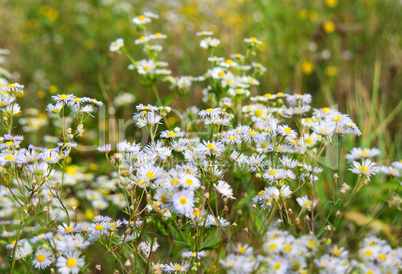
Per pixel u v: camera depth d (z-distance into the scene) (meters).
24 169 1.10
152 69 1.32
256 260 0.98
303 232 1.08
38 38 2.26
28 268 1.08
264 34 2.00
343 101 1.52
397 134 1.36
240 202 1.17
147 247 1.07
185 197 1.00
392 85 1.59
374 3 2.09
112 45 1.33
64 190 1.32
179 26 2.07
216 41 1.31
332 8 2.23
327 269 0.98
